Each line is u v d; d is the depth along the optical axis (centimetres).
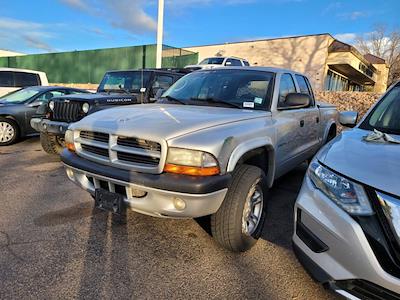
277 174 363
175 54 2009
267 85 367
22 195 408
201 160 233
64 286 233
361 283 182
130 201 253
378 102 302
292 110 393
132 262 267
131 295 228
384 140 232
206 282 246
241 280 250
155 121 265
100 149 277
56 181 468
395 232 170
